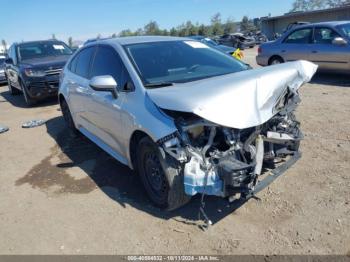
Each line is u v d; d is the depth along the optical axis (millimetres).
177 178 2951
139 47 3898
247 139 2891
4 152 5555
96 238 3021
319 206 3143
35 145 5770
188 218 3172
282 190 3465
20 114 8359
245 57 19891
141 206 3451
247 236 2846
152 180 3332
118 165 4500
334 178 3600
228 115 2627
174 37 4441
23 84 8852
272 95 2959
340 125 5211
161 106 2896
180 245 2824
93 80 3398
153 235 2982
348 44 8367
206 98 2658
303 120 5652
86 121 4895
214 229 2977
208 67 3861
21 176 4500
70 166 4660
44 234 3160
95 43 4633
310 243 2693
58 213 3484
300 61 3607
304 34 9477
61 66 8773
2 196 3975
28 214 3527
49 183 4195
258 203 3287
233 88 2773
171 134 2832
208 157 2850
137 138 3385
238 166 2701
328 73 9125
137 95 3285
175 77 3527
